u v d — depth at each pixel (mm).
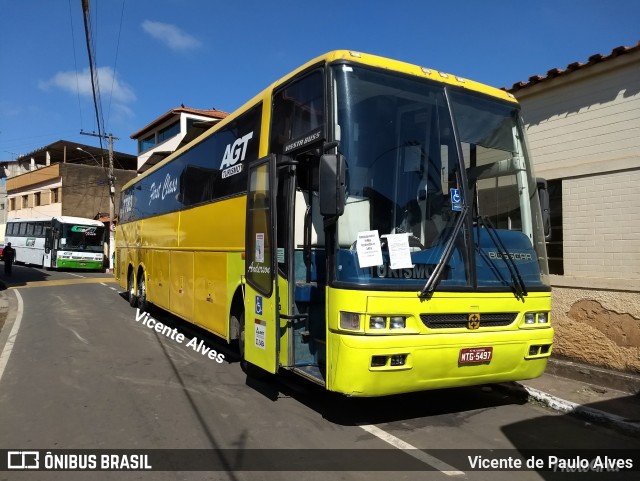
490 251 5258
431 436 5059
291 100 5836
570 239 7535
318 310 5738
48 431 5004
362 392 4551
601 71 7113
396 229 4875
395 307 4641
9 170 57594
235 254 7070
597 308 7094
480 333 5027
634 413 5609
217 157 8016
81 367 7500
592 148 7289
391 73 5285
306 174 5977
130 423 5246
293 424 5285
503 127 5832
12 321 11930
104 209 45156
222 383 6777
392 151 5070
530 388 6523
